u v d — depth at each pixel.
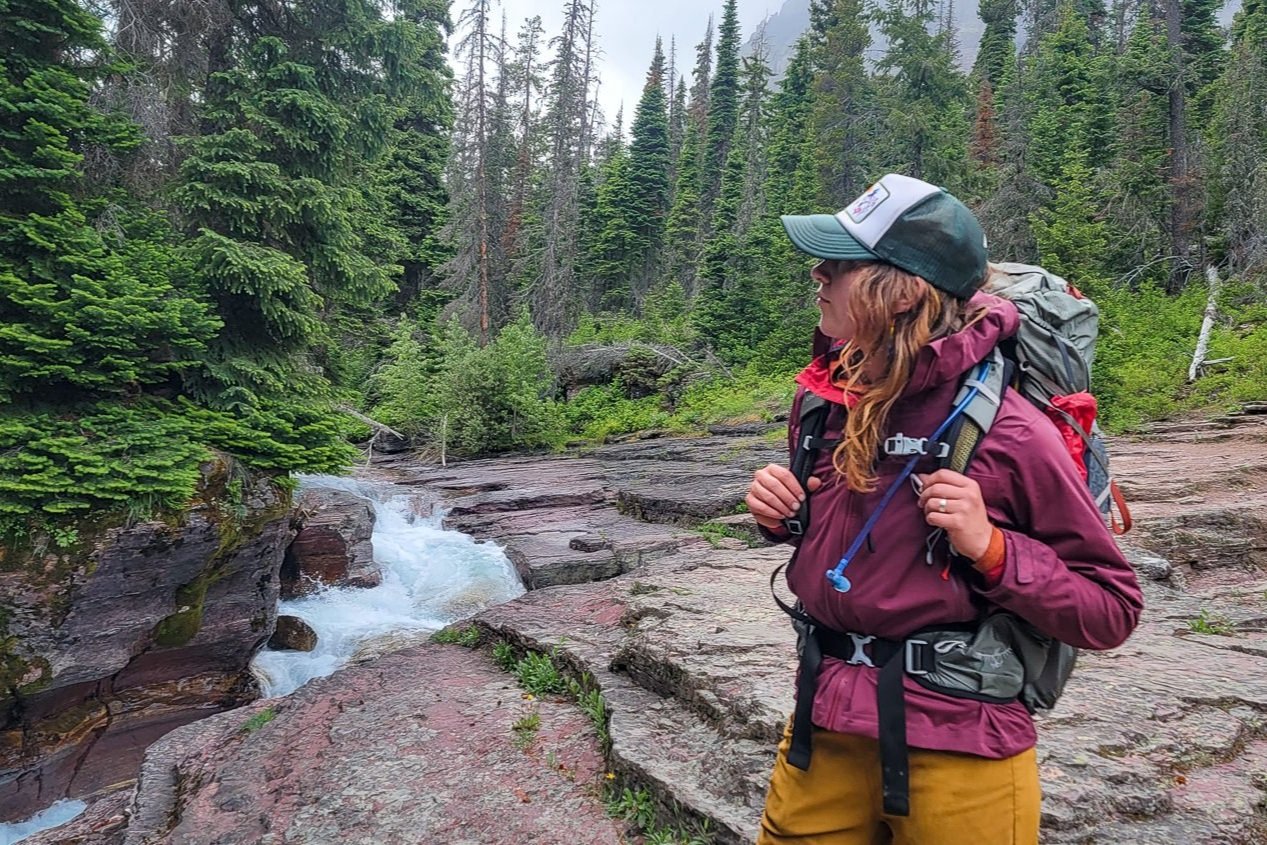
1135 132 24.78
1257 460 9.29
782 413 21.58
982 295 1.64
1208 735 3.56
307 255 11.62
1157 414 14.66
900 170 25.20
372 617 10.39
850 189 28.95
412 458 23.44
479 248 30.83
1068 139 28.41
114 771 7.81
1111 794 3.12
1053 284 1.78
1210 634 4.98
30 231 7.51
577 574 9.59
